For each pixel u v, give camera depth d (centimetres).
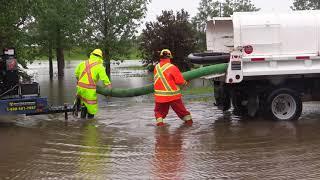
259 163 823
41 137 1066
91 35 3266
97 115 1377
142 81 2836
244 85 1285
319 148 926
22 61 2508
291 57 1223
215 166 808
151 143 992
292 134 1063
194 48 2848
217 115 1361
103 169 796
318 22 1237
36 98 1233
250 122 1234
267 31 1227
